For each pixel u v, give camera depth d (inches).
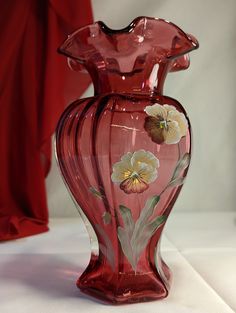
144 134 18.0
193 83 42.3
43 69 36.1
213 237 31.5
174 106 19.1
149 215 18.7
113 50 18.8
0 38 35.1
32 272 22.9
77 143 18.8
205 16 41.9
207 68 42.4
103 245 19.1
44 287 20.3
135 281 18.2
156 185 18.5
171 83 42.0
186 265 23.6
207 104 42.7
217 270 22.9
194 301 18.2
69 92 36.8
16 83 36.7
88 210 19.4
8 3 35.2
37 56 36.5
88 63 20.2
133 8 40.9
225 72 42.6
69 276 22.1
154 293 18.2
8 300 18.6
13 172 37.5
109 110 18.4
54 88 35.3
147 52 19.1
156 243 19.4
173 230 34.2
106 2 40.5
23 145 37.0
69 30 35.7
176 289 19.6
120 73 19.3
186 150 18.9
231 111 43.0
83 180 18.9
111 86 19.6
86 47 19.4
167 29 18.5
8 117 36.9
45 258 25.9
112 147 17.9
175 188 19.2
